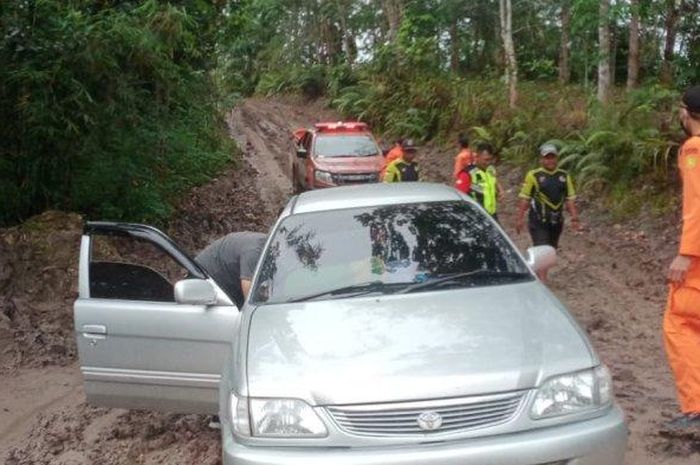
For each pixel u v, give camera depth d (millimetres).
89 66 10680
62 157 11352
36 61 10531
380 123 31969
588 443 3916
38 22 10562
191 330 5363
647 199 14016
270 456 3955
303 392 4039
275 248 5527
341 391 3982
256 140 32375
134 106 11555
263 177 23438
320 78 44469
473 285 5023
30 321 8922
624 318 8938
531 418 3939
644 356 7590
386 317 4582
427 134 27406
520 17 32500
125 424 6449
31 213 11703
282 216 5887
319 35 49250
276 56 51438
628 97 17672
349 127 19500
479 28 34969
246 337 4629
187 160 15445
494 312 4582
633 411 6145
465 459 3811
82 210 12180
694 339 5461
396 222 5621
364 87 35656
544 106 21484
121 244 9852
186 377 5422
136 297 5660
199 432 6191
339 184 17672
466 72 34906
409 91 30562
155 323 5422
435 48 32625
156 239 5711
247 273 5953
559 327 4426
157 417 6523
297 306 4887
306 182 18656
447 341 4273
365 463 3826
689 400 5473
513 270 5219
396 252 5348
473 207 5848
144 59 11195
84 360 5590
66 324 8891
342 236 5531
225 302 5355
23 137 11031
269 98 48781
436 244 5402
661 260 11406
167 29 11508
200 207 16484
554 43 31469
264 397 4082
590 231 13703
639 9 19234
